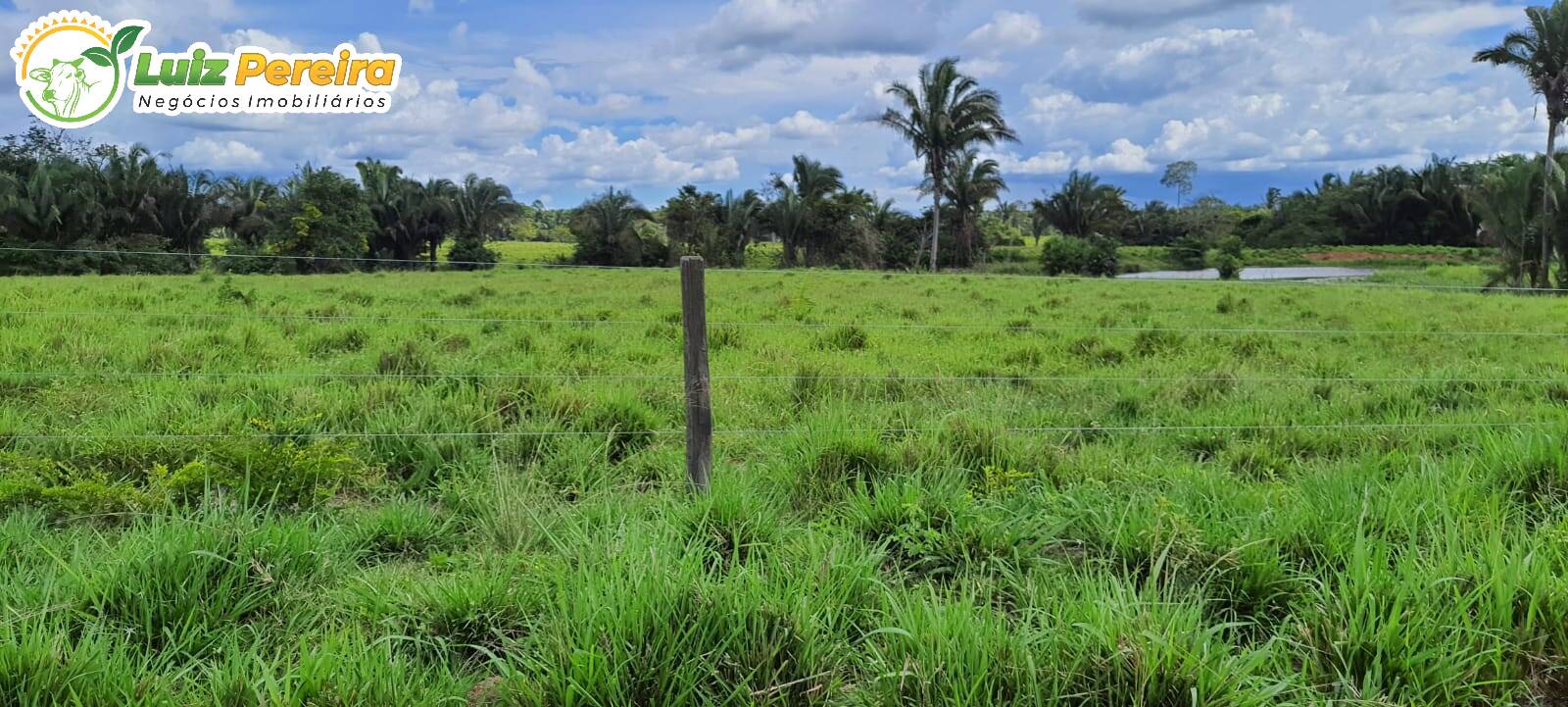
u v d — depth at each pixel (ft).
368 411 19.83
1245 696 8.41
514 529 13.25
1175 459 18.40
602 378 24.34
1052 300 58.29
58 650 8.79
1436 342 35.68
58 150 177.17
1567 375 27.14
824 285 74.95
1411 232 263.08
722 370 27.78
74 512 13.79
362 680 8.77
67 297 44.55
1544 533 11.82
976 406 22.20
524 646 9.48
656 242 203.51
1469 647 9.11
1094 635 9.04
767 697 8.68
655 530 11.78
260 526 12.62
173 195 178.70
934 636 9.12
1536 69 97.60
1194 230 301.43
